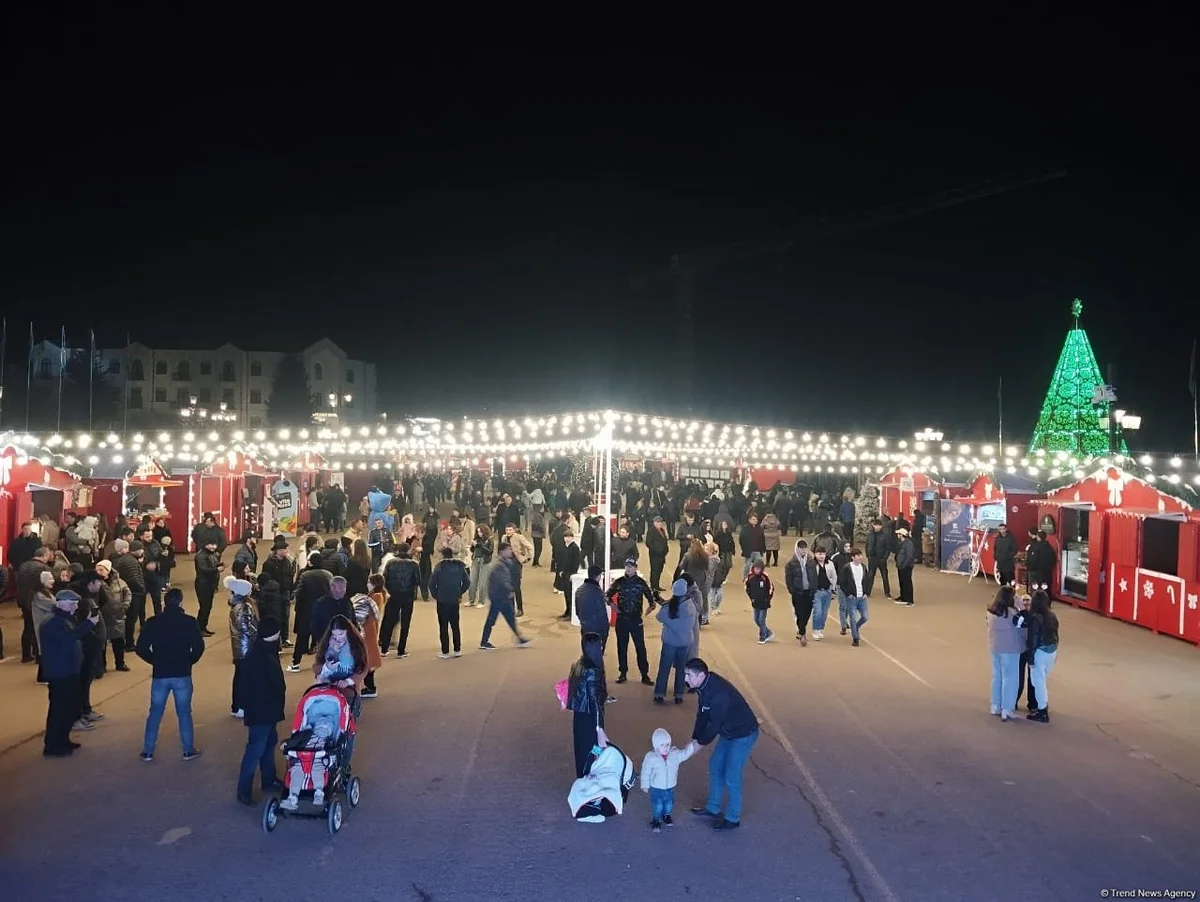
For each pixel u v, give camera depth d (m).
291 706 10.97
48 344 75.62
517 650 14.19
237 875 6.61
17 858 6.86
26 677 12.22
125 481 23.44
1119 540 17.50
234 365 87.94
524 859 6.90
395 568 13.66
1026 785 8.56
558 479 42.31
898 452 31.17
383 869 6.72
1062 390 29.00
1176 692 12.14
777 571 23.83
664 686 11.34
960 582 22.61
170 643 8.95
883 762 9.15
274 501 29.84
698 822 7.61
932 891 6.46
